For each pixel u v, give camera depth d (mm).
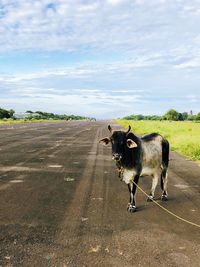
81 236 3158
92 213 3848
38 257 2697
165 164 4492
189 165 7539
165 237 3180
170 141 12773
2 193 4676
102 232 3273
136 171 3971
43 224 3451
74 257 2715
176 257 2750
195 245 3006
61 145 11133
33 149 9875
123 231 3312
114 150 3781
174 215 3854
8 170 6414
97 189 5012
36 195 4598
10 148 10055
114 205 4199
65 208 4020
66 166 6984
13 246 2896
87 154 8930
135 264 2613
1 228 3316
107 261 2658
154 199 4539
